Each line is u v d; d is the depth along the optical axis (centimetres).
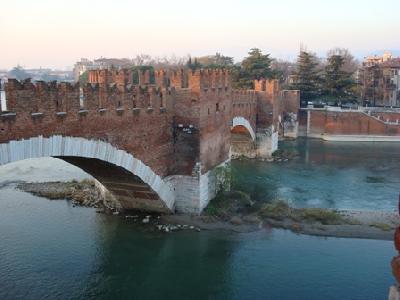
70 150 2581
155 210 3841
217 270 2923
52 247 3203
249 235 3466
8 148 2183
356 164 6562
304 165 6444
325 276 2833
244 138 6862
